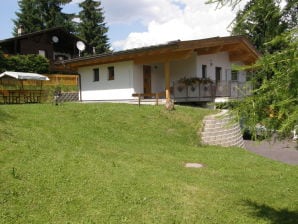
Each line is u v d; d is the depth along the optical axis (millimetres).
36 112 14289
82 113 15164
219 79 23922
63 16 65375
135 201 6746
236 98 5223
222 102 5473
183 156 11664
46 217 5824
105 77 23312
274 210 7484
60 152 8922
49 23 63500
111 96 22969
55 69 40781
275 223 6781
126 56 20625
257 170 10758
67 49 49219
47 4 64938
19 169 7305
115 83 22656
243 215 6965
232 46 22156
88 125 13633
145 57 20484
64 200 6430
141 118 15492
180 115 16250
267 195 8406
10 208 5914
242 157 12477
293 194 8633
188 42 18391
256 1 4633
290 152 15578
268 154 15164
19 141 9188
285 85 4176
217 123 14875
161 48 18469
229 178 9617
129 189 7242
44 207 6125
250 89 4797
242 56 23984
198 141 14367
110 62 22641
